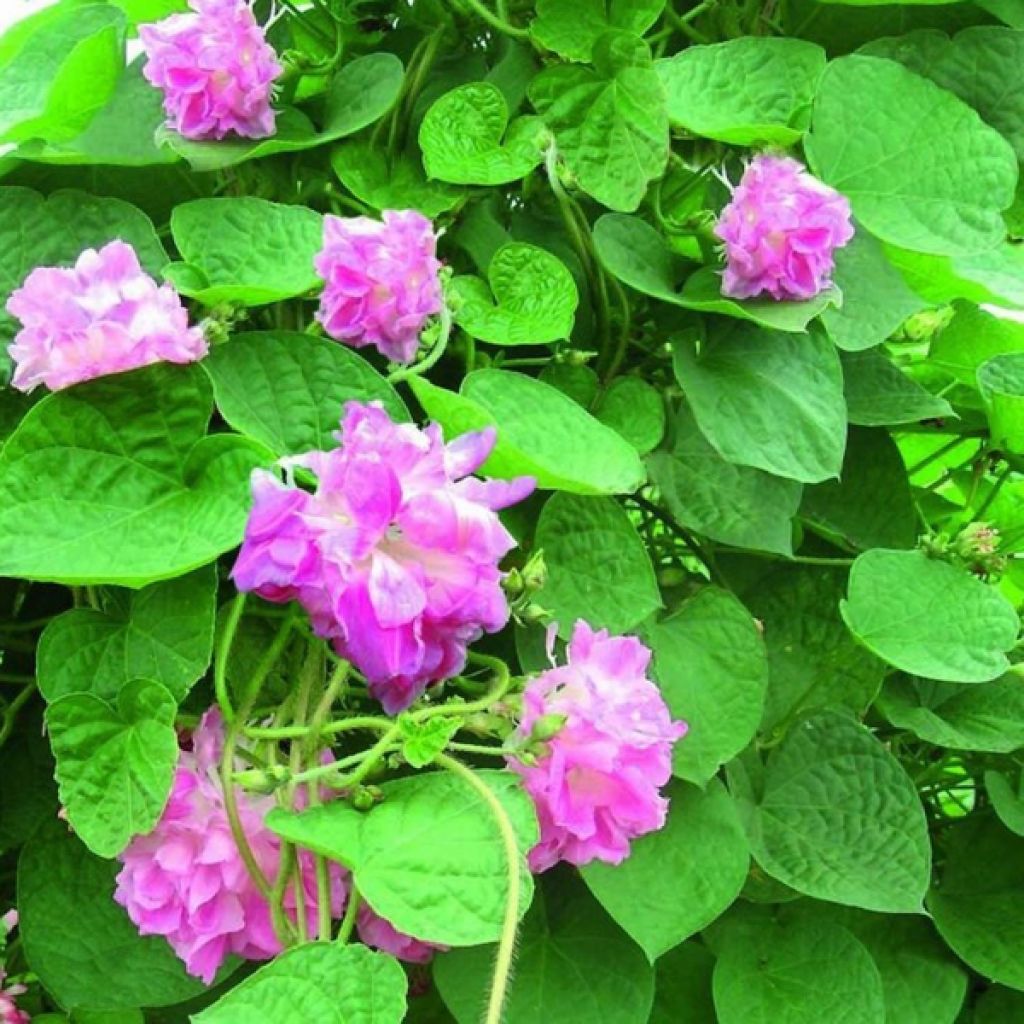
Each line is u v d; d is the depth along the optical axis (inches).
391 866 20.1
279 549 19.5
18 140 26.1
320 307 24.4
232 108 26.0
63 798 21.3
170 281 23.5
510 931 19.2
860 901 25.0
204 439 22.3
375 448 20.1
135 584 21.3
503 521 25.8
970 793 33.7
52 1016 25.6
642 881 24.0
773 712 27.8
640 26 27.5
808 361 26.5
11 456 21.8
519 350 27.8
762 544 26.2
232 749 21.6
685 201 28.9
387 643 19.5
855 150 27.8
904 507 28.8
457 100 27.4
